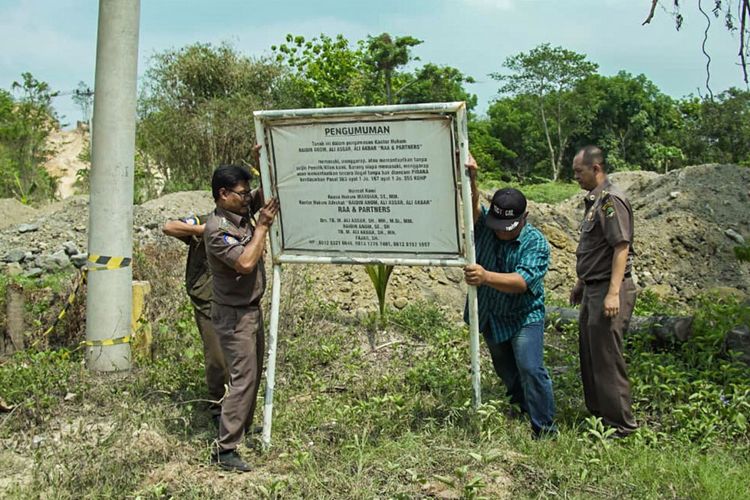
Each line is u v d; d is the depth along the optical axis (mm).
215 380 5434
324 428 5270
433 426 5031
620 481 4348
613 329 5137
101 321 6590
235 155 25266
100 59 6645
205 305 5352
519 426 5133
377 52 24141
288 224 5141
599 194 5223
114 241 6625
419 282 9492
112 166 6633
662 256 12508
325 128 4906
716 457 4719
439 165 4785
